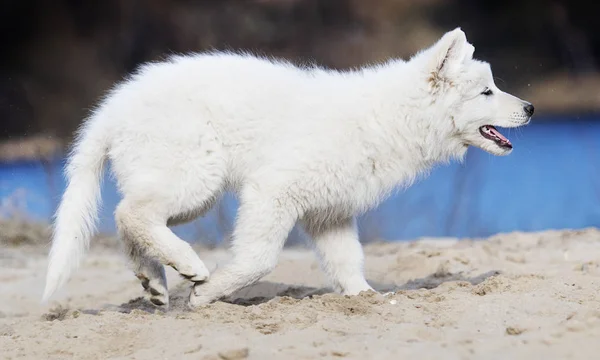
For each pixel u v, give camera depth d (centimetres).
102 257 2209
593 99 4988
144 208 1425
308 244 1597
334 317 1298
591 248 1978
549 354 1084
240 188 1497
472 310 1305
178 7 5291
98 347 1223
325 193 1465
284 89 1491
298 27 5362
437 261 1855
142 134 1440
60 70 5000
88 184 1488
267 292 1686
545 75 5291
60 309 1631
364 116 1483
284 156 1446
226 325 1278
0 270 2039
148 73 1501
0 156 3825
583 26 5441
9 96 4772
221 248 2362
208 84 1471
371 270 1864
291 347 1147
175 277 1842
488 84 1552
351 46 5281
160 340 1219
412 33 5384
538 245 2072
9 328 1388
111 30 5191
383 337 1180
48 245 2380
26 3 5062
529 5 5478
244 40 5288
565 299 1359
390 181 1525
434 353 1095
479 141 1574
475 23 5538
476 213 3128
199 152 1446
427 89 1511
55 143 3962
